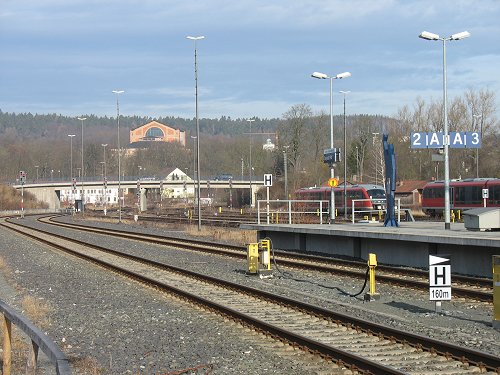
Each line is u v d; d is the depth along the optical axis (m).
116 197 178.62
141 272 25.30
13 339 13.31
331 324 14.21
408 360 11.01
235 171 150.50
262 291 18.30
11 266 29.44
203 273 24.64
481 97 86.44
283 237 35.12
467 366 10.53
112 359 11.88
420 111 100.00
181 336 13.70
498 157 85.44
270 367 10.99
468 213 27.22
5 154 197.25
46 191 135.50
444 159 32.12
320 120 120.44
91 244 38.78
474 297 17.61
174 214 89.50
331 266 26.56
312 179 106.31
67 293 20.80
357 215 65.62
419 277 22.42
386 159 33.03
